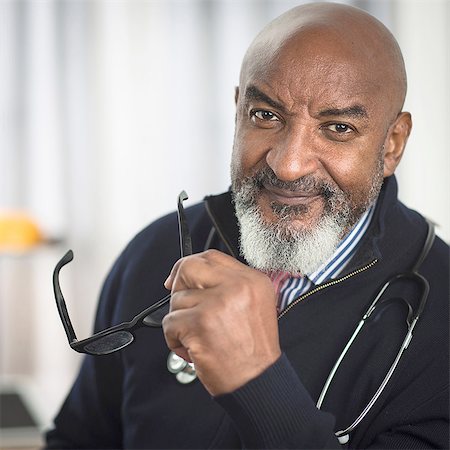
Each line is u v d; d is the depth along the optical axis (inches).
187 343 39.6
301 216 47.4
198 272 40.0
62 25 183.5
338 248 51.7
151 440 54.3
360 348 50.6
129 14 185.5
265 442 40.6
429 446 48.9
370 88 46.6
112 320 60.2
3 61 182.1
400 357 49.3
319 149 46.3
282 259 48.0
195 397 53.6
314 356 50.9
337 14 48.0
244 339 39.6
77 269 186.4
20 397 120.6
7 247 140.7
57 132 184.1
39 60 183.2
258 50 47.8
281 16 49.4
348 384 50.3
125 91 186.2
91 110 185.2
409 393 49.7
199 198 187.5
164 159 187.2
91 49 184.5
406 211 55.1
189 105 186.9
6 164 183.0
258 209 48.1
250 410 40.2
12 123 183.0
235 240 53.7
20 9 182.2
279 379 40.4
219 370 39.9
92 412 61.4
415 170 188.2
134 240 61.7
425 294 50.2
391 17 185.9
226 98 186.2
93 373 60.9
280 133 46.9
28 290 187.5
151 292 58.2
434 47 186.5
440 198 188.1
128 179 186.9
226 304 39.2
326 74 45.8
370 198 48.6
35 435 102.7
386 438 49.3
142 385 55.8
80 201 185.6
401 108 50.4
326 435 41.9
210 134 186.7
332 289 51.3
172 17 185.6
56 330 188.5
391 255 52.0
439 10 186.2
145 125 186.5
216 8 185.5
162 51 185.9
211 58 185.9
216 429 52.5
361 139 46.9
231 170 49.7
